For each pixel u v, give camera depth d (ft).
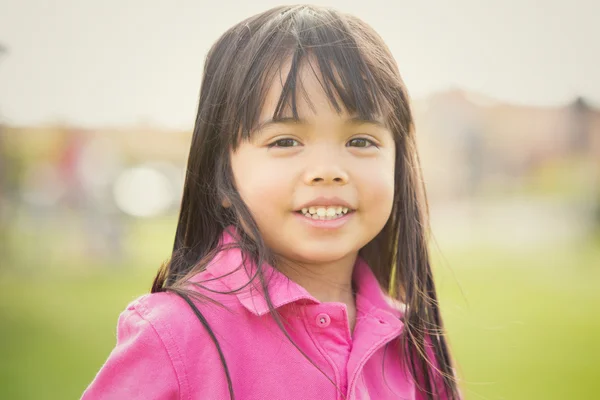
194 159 4.61
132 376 3.87
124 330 4.09
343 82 4.11
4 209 30.32
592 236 34.24
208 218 4.56
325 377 4.14
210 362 3.92
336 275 4.61
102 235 28.19
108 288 20.59
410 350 4.92
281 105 4.04
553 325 16.02
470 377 12.04
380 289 4.91
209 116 4.49
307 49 4.16
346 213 4.20
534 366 12.76
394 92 4.60
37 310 17.43
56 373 11.84
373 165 4.24
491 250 29.07
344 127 4.12
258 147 4.14
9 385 11.07
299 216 4.11
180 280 4.29
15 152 30.19
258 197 4.12
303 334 4.23
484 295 19.16
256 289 4.15
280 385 4.04
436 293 5.26
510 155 45.32
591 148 43.57
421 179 5.17
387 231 5.14
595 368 12.67
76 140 30.45
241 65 4.29
